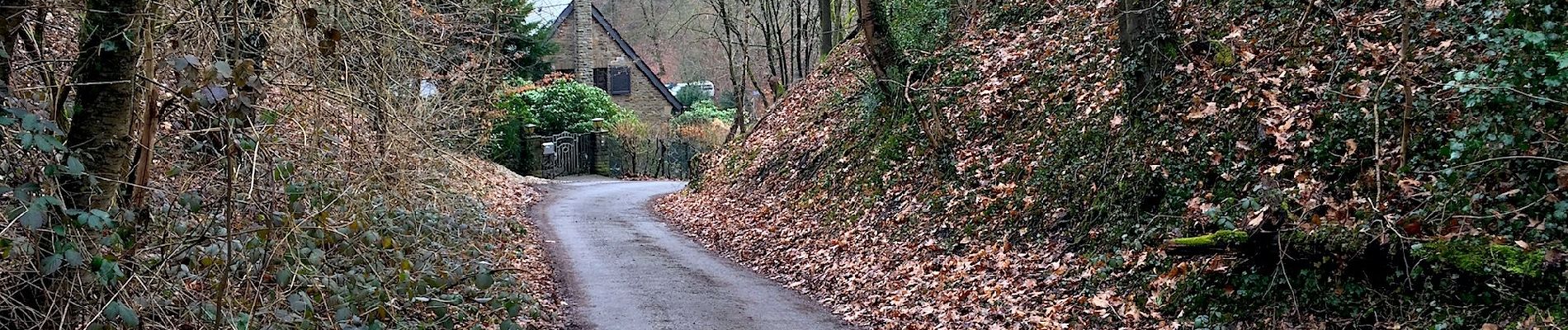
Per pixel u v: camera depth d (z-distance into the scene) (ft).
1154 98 32.94
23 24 14.05
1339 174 25.27
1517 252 18.44
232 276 17.70
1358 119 26.07
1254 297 22.89
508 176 85.35
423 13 30.94
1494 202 20.72
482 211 46.85
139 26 14.29
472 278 27.20
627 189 87.15
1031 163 37.83
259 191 18.01
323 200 22.65
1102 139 34.60
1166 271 26.11
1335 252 21.16
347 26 24.88
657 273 39.14
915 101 47.98
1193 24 36.91
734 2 100.07
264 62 21.54
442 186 41.52
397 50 29.35
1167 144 31.14
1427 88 24.88
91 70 14.06
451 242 33.99
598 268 40.40
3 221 13.37
